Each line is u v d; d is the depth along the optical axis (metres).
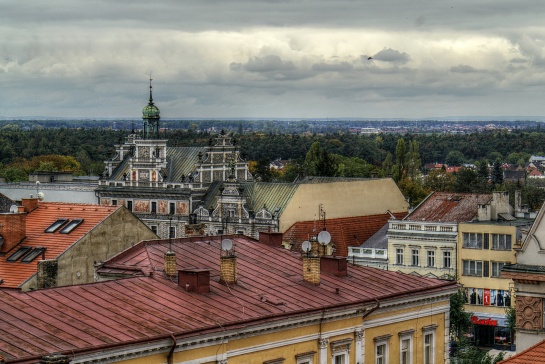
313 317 80.50
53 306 70.50
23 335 64.25
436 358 95.00
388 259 181.12
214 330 71.88
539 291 78.31
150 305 74.12
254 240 96.06
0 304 68.94
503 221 176.00
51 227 106.69
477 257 172.38
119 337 66.75
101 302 72.94
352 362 85.25
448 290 95.31
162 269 82.62
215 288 80.50
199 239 92.19
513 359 68.00
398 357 90.50
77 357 62.78
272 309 78.50
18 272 100.00
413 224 179.00
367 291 88.44
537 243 79.06
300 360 80.25
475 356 111.94
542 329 78.31
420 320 92.94
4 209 152.62
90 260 104.69
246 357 75.38
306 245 87.94
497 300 170.38
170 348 68.94
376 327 88.00
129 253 87.25
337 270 90.69
